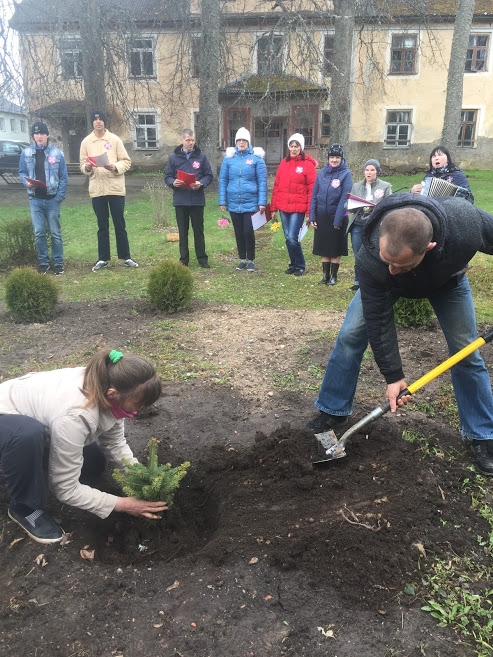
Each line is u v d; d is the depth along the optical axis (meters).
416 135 27.72
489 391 3.34
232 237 12.09
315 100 26.30
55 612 2.36
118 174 8.42
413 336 5.65
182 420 4.00
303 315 6.45
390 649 2.17
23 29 18.03
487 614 2.32
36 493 2.61
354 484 3.09
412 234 2.30
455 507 2.96
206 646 2.19
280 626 2.26
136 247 10.95
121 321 6.28
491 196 17.69
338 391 3.65
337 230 7.52
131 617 2.32
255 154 8.25
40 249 8.63
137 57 20.80
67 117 26.47
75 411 2.49
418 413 4.04
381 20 20.27
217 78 19.66
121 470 3.09
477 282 7.77
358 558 2.57
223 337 5.71
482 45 26.83
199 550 2.78
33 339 5.74
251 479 3.20
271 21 24.98
